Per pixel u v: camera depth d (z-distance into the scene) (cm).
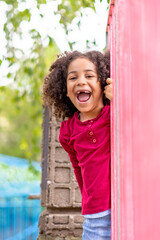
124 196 99
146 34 66
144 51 68
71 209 219
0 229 522
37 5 347
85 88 142
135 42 79
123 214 100
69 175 218
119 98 111
